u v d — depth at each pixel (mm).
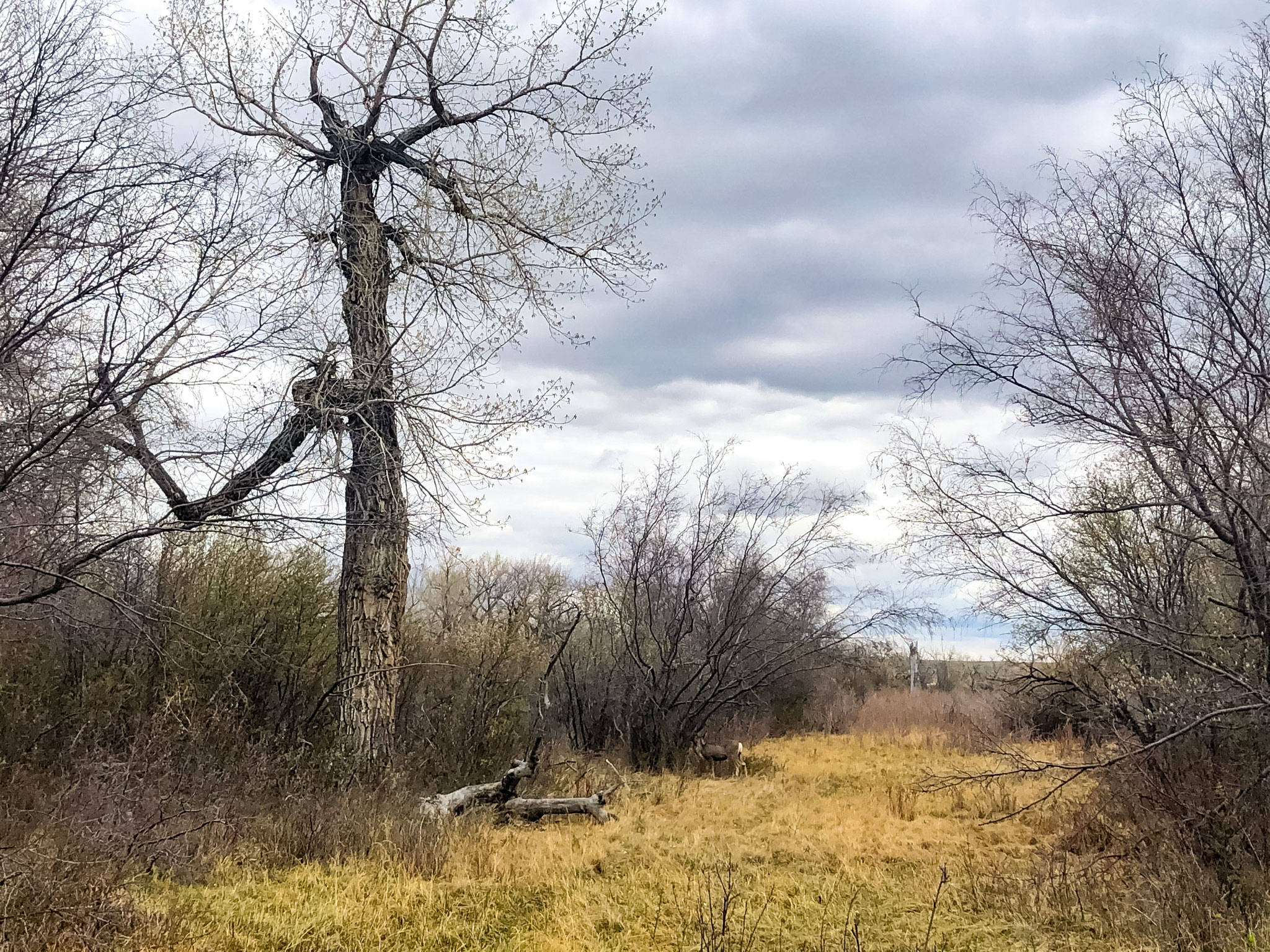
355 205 10656
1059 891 6945
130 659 10328
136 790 7445
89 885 5734
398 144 11258
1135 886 6730
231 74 10180
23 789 7957
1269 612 6922
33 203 6102
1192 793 7035
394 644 10453
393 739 10367
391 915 6473
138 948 5449
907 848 8805
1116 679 7809
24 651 9781
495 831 9195
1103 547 8297
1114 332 6867
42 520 6570
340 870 7391
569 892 7031
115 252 6195
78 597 8586
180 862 6980
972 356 7453
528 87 11352
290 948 5758
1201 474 6812
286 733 10156
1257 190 6758
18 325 6090
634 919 6551
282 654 11109
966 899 7066
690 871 7902
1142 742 7547
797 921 6570
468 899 6910
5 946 5051
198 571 10914
